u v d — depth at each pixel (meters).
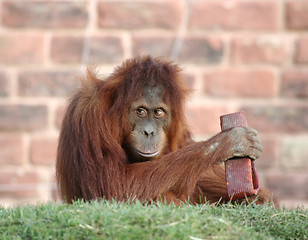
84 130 6.93
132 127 7.19
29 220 5.13
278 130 12.46
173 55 12.40
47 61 12.30
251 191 6.22
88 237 4.82
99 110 7.00
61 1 12.32
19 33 12.29
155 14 12.38
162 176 6.73
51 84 12.24
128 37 12.40
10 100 12.21
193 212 5.25
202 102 12.41
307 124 12.45
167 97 7.21
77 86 7.57
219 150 6.52
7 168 12.09
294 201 12.39
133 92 7.07
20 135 12.15
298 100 12.53
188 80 12.38
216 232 5.02
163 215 5.07
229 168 6.41
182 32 12.43
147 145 7.04
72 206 5.54
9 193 12.00
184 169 6.69
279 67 12.56
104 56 12.36
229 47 12.50
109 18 12.37
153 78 7.19
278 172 12.43
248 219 5.64
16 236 4.97
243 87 12.47
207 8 12.45
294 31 12.60
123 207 5.40
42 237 4.91
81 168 6.91
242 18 12.51
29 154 12.12
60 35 12.32
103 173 6.82
